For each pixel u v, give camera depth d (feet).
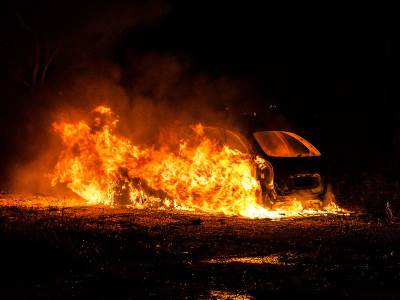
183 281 22.89
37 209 40.50
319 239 30.73
